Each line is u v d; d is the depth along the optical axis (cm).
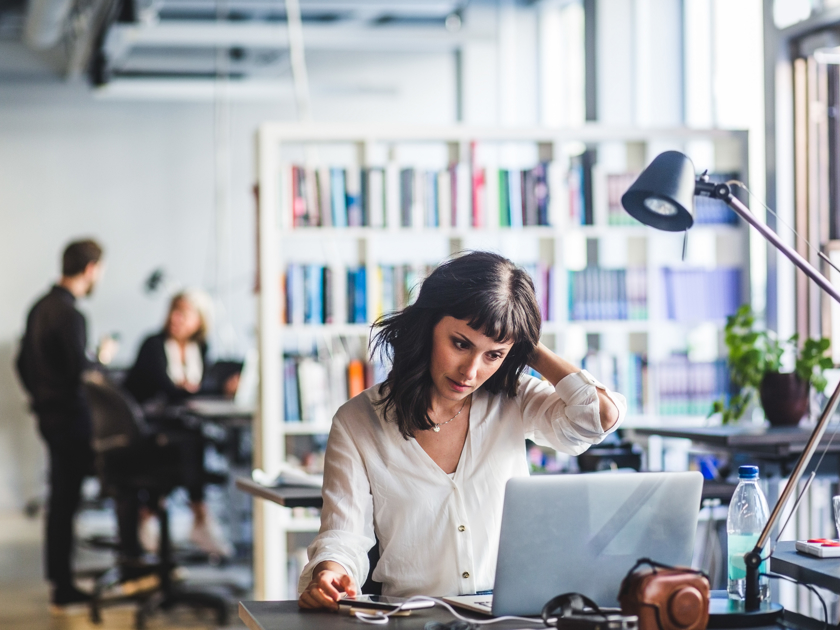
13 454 852
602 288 491
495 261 190
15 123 858
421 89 905
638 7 671
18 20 838
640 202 199
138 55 866
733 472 336
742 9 555
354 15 857
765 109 449
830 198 430
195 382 649
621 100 680
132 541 549
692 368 492
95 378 469
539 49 844
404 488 197
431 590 195
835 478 321
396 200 470
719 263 498
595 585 163
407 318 194
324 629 157
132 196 875
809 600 334
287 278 463
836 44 416
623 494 162
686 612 149
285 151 861
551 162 486
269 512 436
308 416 464
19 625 467
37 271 861
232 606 499
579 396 198
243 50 882
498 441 204
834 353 420
